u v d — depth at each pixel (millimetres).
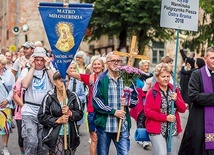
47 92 6254
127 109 6445
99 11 26062
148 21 25312
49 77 6977
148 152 9156
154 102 6129
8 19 38938
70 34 6176
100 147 6395
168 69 6176
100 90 6320
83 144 9828
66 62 6191
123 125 6348
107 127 6293
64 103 6031
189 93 6297
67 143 6199
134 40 6898
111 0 25469
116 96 6324
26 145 6883
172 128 6262
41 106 6129
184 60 13625
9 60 11227
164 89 6254
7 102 8242
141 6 25375
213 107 6254
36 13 36688
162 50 32906
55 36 6148
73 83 9039
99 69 7418
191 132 6324
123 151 6309
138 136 6434
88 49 34312
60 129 6113
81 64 9875
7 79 8289
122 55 6855
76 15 6172
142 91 8633
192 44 25312
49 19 6117
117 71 6348
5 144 8547
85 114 9172
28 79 6816
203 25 24438
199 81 6301
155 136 6160
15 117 8055
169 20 6852
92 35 28000
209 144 6223
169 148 6195
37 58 6914
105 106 6250
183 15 6930
